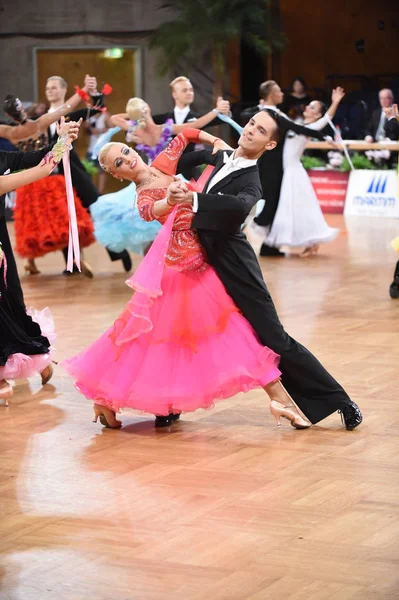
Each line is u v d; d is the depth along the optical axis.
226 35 17.53
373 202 14.94
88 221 9.88
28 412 5.34
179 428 5.02
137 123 8.80
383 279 9.42
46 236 9.77
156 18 18.20
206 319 4.72
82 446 4.75
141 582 3.28
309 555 3.45
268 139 4.64
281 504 3.94
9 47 18.55
